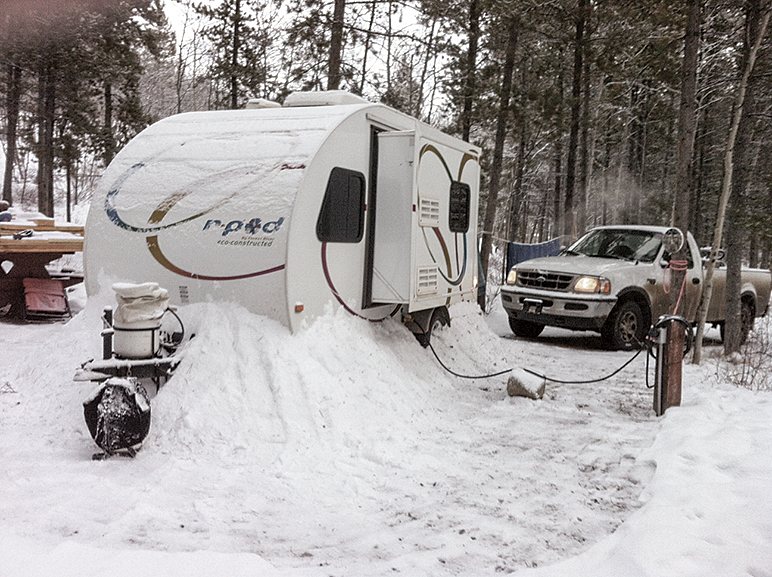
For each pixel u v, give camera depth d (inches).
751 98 445.1
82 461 192.5
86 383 235.9
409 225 288.4
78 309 478.9
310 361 237.8
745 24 410.3
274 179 250.4
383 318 312.2
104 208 272.7
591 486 190.9
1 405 230.5
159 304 223.8
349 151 274.2
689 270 476.4
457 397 293.4
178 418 211.6
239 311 243.6
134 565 124.9
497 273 874.8
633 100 916.0
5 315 443.2
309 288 251.0
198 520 157.1
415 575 134.5
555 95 615.5
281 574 128.3
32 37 766.5
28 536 141.4
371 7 647.1
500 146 613.9
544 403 287.0
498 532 157.9
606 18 609.9
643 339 452.1
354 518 164.4
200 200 258.4
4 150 1558.8
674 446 216.8
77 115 829.8
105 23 819.4
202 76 923.4
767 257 1218.6
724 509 162.2
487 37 634.2
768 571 130.8
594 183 1093.1
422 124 300.8
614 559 138.3
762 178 722.8
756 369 344.8
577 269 437.7
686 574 128.6
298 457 200.5
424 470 199.9
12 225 458.3
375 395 248.8
